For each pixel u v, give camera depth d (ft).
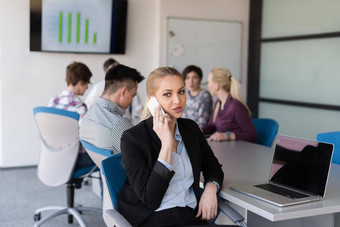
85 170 11.46
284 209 5.87
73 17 18.26
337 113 16.30
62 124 10.85
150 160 6.46
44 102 18.52
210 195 6.72
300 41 18.01
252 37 20.74
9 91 17.98
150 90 6.73
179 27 19.67
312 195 6.43
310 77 17.57
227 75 12.57
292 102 18.45
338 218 7.52
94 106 9.48
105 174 6.88
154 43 19.90
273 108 19.70
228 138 12.04
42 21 17.81
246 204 6.21
